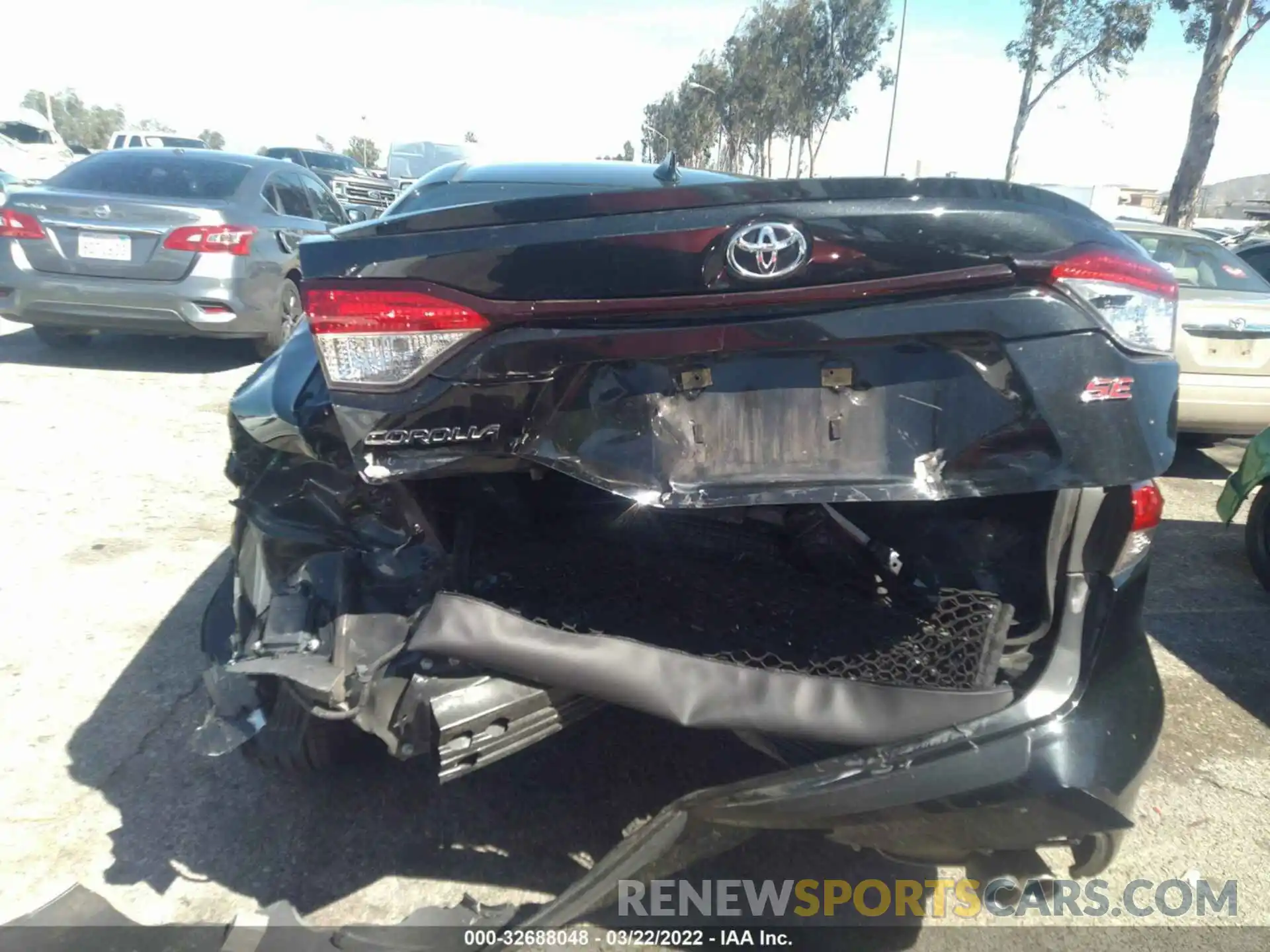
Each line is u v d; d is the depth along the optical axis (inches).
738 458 83.5
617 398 82.8
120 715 133.5
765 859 110.1
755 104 1802.4
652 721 129.4
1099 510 89.6
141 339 370.9
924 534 96.0
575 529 101.1
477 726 84.0
